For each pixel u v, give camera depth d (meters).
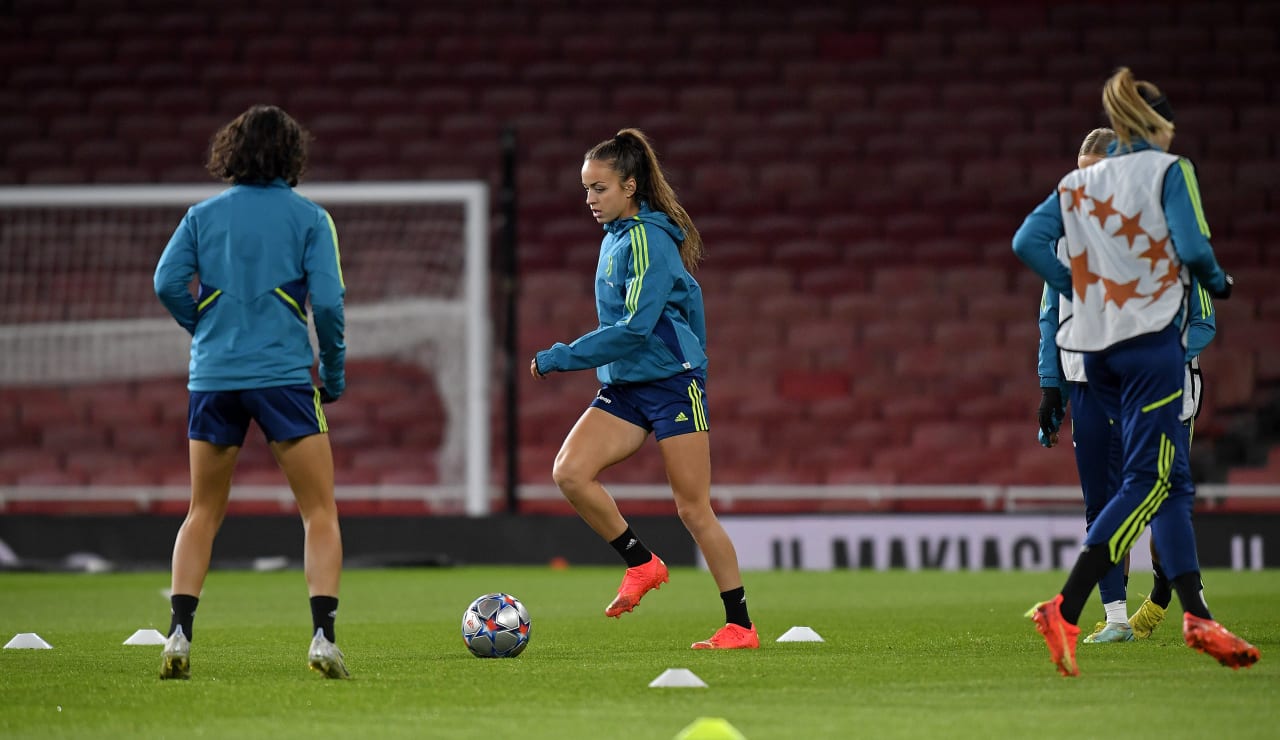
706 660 20.52
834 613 31.17
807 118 76.38
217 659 21.67
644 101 77.31
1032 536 51.56
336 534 18.81
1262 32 77.25
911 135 75.88
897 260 72.31
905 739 13.62
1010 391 67.38
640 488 58.06
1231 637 17.17
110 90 77.88
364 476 63.62
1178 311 17.86
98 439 66.50
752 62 78.44
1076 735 13.76
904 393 67.75
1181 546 17.78
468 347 54.62
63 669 20.12
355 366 68.00
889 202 74.25
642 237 21.45
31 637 23.81
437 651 22.84
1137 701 15.83
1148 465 17.70
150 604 36.12
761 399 67.62
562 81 78.31
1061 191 18.70
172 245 18.91
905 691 16.86
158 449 66.31
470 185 54.78
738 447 66.12
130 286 70.88
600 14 80.19
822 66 78.00
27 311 69.69
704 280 71.62
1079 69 77.25
